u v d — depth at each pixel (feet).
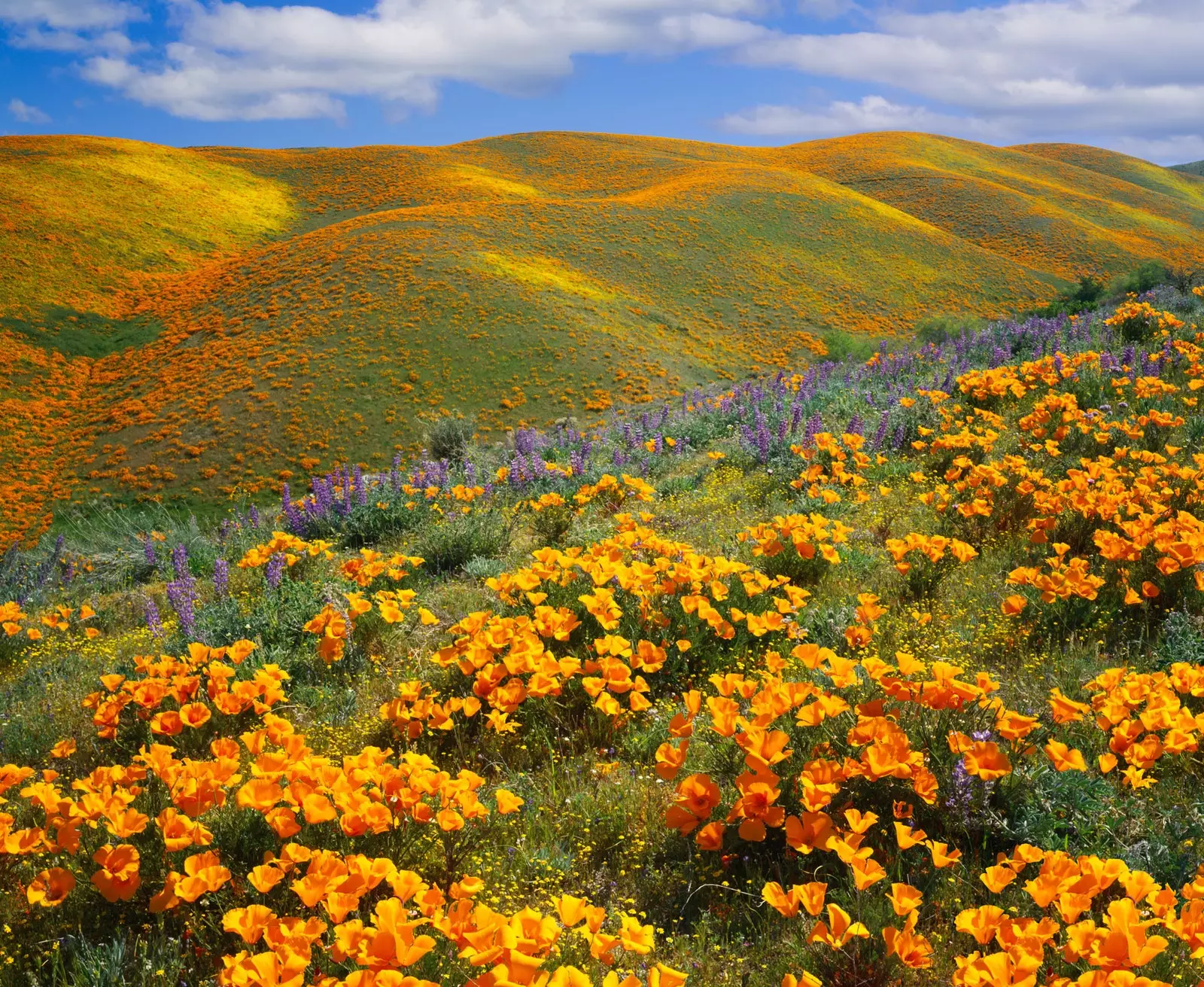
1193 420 22.90
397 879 6.96
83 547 38.04
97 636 20.29
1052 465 21.52
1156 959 6.97
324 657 14.60
